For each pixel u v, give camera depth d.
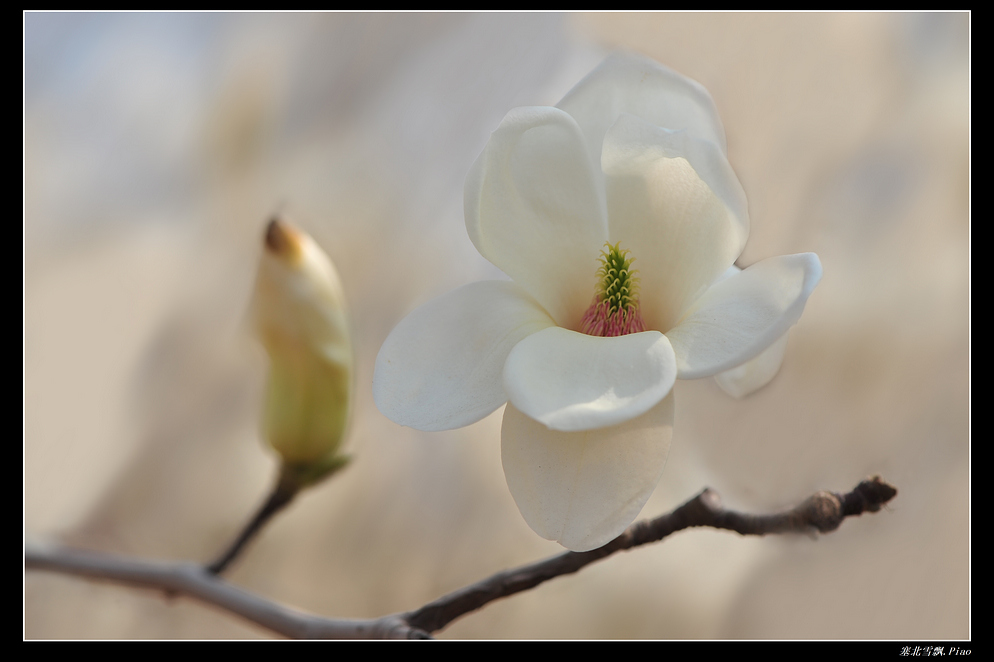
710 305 0.88
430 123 1.67
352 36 1.68
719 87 1.46
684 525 0.91
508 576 0.93
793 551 1.36
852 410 1.38
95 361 1.55
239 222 1.65
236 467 1.55
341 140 1.68
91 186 1.61
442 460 1.55
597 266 0.90
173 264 1.62
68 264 1.58
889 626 1.28
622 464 0.87
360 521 1.52
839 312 1.45
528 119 0.88
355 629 0.95
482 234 0.89
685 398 1.27
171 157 1.65
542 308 0.90
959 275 1.46
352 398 1.00
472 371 0.88
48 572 1.02
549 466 0.87
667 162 0.89
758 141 1.47
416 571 1.50
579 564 0.92
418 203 1.65
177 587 1.00
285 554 1.50
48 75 1.58
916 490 1.34
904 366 1.42
